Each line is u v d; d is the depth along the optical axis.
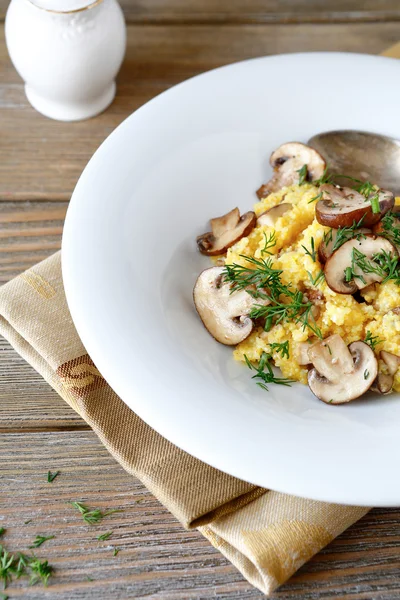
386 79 0.62
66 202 0.66
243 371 0.54
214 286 0.56
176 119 0.60
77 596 0.52
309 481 0.49
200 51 0.74
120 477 0.55
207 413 0.50
